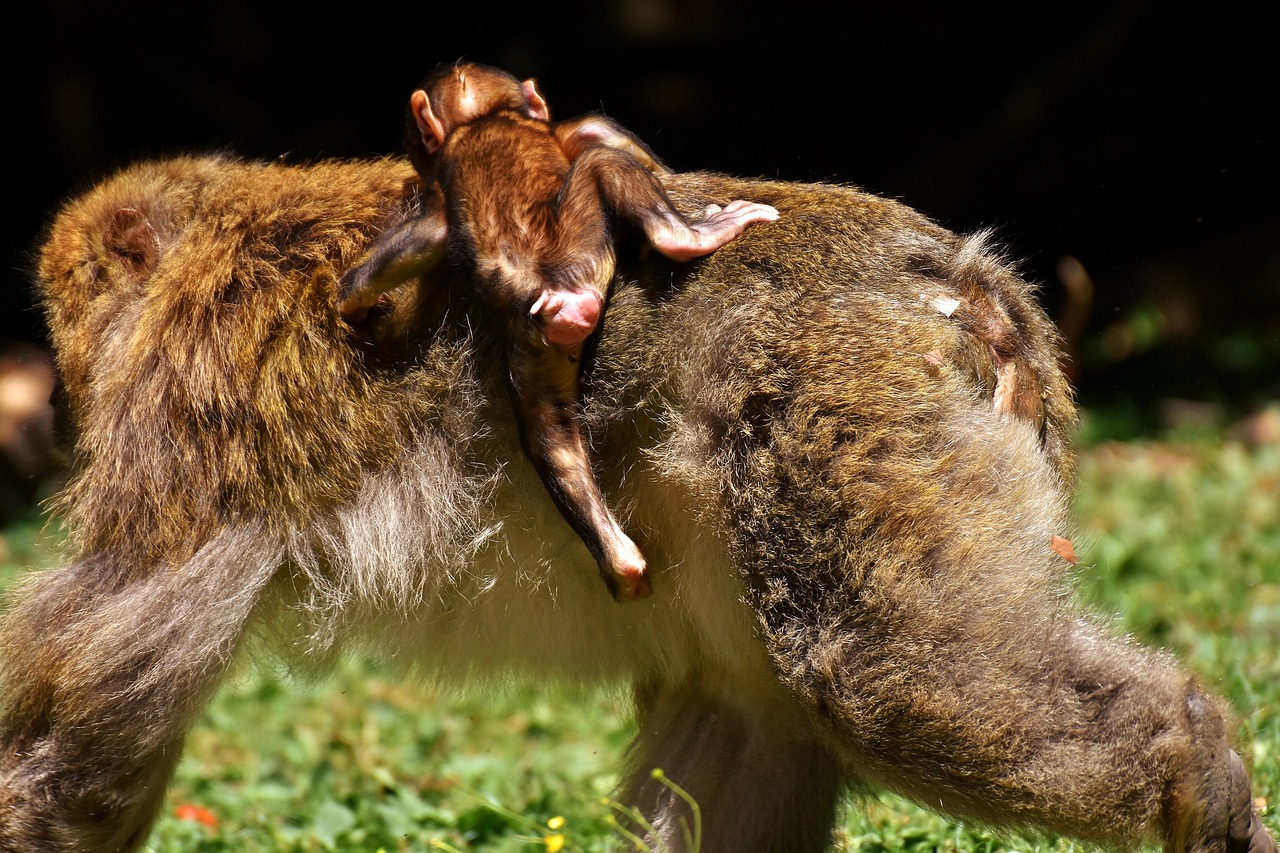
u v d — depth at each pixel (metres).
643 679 12.30
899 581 9.58
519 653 11.37
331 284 10.76
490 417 10.52
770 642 9.94
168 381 10.78
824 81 38.75
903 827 13.12
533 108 11.73
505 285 10.00
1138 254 37.00
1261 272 35.56
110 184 12.30
